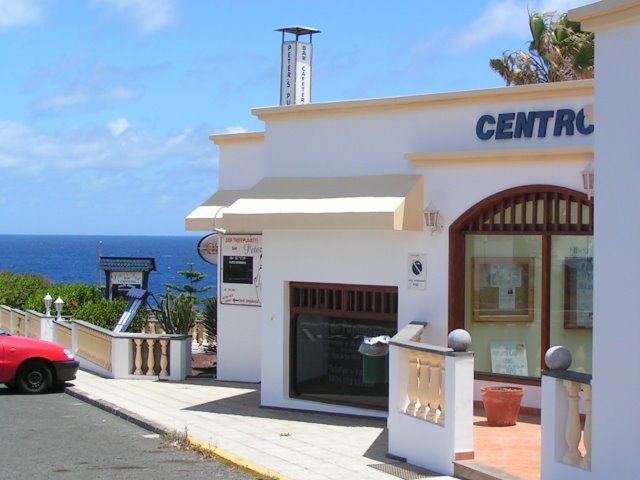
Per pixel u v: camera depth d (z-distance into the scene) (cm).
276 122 1573
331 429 1347
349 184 1451
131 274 2620
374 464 1092
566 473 884
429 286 1376
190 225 1859
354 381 1476
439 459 1044
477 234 1352
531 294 1310
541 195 1287
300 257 1530
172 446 1210
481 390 1243
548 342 1292
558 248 1282
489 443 1110
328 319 1509
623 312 837
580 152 1223
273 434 1295
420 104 1398
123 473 1048
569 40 2428
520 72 2494
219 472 1055
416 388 1116
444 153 1341
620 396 834
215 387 1803
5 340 1720
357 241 1462
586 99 1248
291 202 1468
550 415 899
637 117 831
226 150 1908
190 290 3378
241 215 1481
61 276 10306
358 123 1473
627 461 825
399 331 1322
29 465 1091
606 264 857
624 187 842
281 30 1919
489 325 1347
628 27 841
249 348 1870
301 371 1541
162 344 1908
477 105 1347
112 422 1410
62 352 1752
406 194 1359
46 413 1495
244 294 1872
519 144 1305
